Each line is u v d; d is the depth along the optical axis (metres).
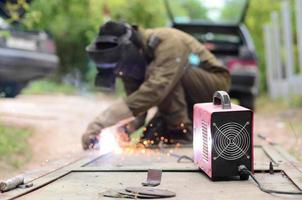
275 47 17.06
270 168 3.49
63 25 17.30
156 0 18.42
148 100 4.71
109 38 4.66
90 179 3.37
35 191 3.05
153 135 5.16
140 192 2.94
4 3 7.64
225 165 3.27
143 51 4.84
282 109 12.65
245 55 11.56
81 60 18.73
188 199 2.86
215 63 5.34
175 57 4.82
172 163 3.92
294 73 15.34
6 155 6.08
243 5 13.48
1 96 8.08
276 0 21.23
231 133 3.26
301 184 3.12
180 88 5.07
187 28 12.62
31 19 7.61
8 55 7.66
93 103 12.55
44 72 8.30
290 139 7.61
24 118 9.04
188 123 5.12
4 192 2.97
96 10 17.72
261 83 20.30
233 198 2.88
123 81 5.05
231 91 11.66
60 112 10.27
